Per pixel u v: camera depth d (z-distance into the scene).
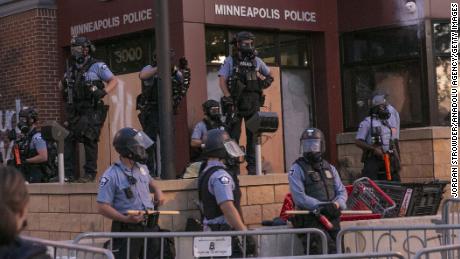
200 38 13.55
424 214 10.63
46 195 11.03
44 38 15.52
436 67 14.69
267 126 10.70
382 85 15.18
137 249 7.14
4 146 15.96
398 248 9.20
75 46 10.57
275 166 14.73
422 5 14.55
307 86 15.50
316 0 15.33
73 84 10.62
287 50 15.24
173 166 10.11
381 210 10.38
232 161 7.72
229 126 11.30
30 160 12.24
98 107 10.70
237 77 11.23
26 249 3.43
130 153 7.33
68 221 10.73
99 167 15.04
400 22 14.83
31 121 12.54
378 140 11.71
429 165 14.15
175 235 6.89
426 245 8.38
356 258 5.70
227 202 7.26
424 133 14.19
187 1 13.39
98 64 10.65
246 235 7.06
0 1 16.06
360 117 15.40
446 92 14.73
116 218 7.32
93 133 10.67
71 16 15.43
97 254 5.95
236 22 14.05
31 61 15.59
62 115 15.59
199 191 7.56
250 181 10.58
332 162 15.35
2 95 16.17
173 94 11.16
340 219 9.40
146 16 14.07
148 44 14.41
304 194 8.46
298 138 15.26
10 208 3.44
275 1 14.66
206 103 11.47
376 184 10.69
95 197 10.37
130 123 14.63
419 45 14.64
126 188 7.35
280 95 14.92
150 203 7.55
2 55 16.16
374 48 15.26
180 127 13.30
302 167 8.56
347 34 15.59
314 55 15.58
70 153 11.75
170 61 10.40
